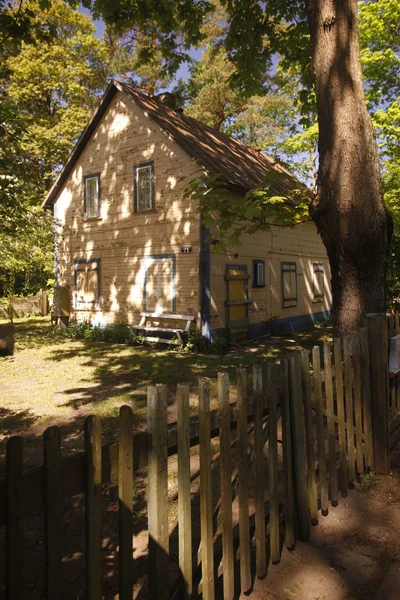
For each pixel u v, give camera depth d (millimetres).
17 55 25453
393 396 5012
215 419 2451
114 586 2650
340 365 3637
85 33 27031
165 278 13680
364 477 3869
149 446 1993
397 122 17344
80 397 7188
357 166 4895
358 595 2506
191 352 11953
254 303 14695
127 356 11328
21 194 10898
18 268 19062
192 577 2422
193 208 12891
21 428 5691
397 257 8633
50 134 23922
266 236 15375
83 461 1721
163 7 8773
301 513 3027
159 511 1984
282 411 2934
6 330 11477
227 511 2424
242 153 17312
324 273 19984
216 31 22547
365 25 17062
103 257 15688
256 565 2646
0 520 1458
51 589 1580
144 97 15336
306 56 8633
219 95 25047
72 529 3365
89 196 16203
